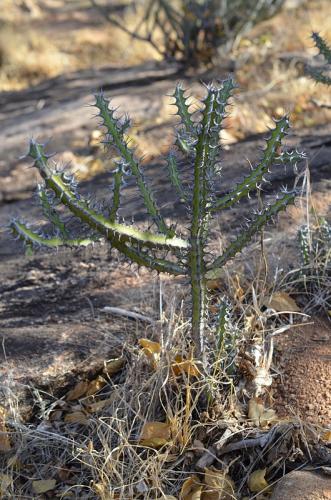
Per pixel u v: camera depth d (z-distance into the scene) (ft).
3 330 10.18
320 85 18.19
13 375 9.21
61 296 11.13
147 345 9.05
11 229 7.03
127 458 8.17
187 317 9.25
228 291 9.70
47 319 10.52
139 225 12.72
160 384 8.39
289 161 7.52
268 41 24.16
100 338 9.74
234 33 24.97
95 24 43.24
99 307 10.53
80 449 8.06
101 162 18.01
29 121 23.15
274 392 8.42
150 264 7.75
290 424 7.83
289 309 9.43
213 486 7.64
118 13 46.03
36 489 8.20
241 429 8.02
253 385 8.45
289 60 21.18
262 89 19.33
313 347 8.87
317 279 9.80
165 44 26.94
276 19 26.91
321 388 8.25
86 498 8.01
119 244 7.50
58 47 37.47
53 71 33.65
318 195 12.42
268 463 7.79
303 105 17.66
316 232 10.63
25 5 49.96
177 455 8.02
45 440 8.58
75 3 52.75
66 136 20.76
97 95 7.55
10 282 11.85
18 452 8.45
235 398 8.30
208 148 7.14
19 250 13.20
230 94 7.36
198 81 23.20
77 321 10.25
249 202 12.74
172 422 8.03
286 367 8.67
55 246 7.22
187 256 7.73
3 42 35.22
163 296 10.05
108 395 9.02
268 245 10.83
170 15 26.25
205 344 8.25
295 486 7.18
